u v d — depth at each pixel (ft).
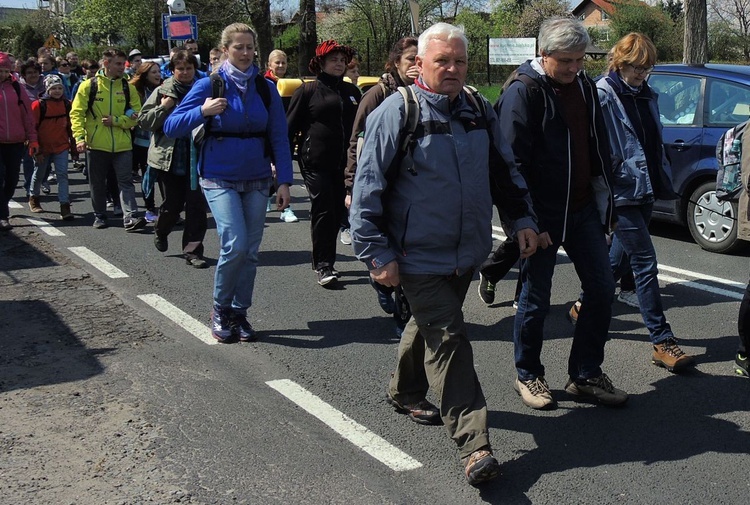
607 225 14.03
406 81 18.52
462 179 11.81
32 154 29.68
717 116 26.32
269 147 17.76
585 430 13.71
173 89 23.31
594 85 13.93
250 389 15.26
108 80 29.25
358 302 21.15
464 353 11.88
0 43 199.52
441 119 11.75
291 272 24.23
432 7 112.37
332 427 13.69
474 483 11.59
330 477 11.98
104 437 13.16
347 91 22.48
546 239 13.32
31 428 13.44
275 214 33.99
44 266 24.34
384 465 12.40
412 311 12.17
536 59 13.65
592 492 11.69
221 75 17.16
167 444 12.95
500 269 20.31
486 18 143.95
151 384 15.39
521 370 14.74
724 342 18.07
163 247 25.43
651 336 16.63
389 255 11.79
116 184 32.78
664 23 110.83
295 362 16.74
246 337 17.94
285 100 46.26
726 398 15.07
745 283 22.67
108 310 20.02
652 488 11.82
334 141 22.04
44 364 16.37
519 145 13.19
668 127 27.50
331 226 22.49
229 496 11.39
